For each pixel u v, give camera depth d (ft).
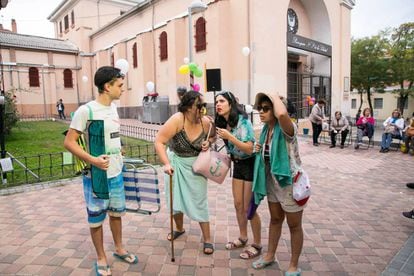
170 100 57.88
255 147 9.62
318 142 39.19
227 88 47.70
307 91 62.64
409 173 23.43
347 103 70.74
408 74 89.56
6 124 38.81
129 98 74.28
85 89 91.40
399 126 32.65
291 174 8.59
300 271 9.66
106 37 83.92
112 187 9.71
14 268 10.15
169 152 11.39
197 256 10.89
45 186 19.39
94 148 9.12
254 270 10.00
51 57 88.28
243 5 45.80
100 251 9.68
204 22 50.34
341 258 10.75
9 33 89.30
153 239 12.22
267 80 47.98
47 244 11.82
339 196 17.75
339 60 67.46
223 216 14.62
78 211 15.29
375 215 14.75
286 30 51.08
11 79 81.66
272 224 9.93
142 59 65.31
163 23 61.00
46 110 87.76
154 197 10.43
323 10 62.69
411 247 11.31
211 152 10.65
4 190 18.40
